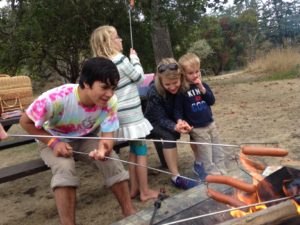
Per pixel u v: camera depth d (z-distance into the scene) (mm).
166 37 8742
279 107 6664
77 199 3584
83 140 2846
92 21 8133
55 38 8500
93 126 2770
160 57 8766
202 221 2176
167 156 3508
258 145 4023
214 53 31062
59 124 2688
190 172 3844
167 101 3418
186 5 7609
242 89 9594
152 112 3461
